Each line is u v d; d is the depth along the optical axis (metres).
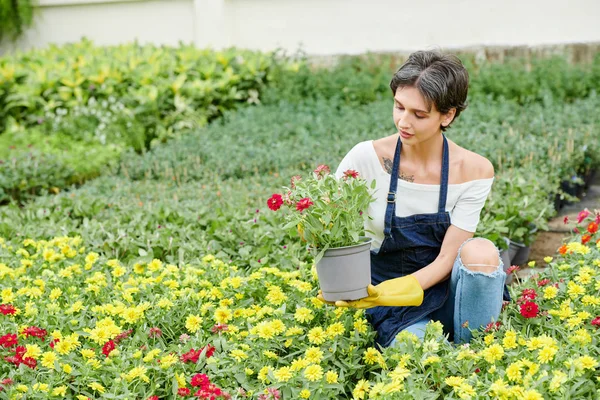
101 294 3.50
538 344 2.61
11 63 10.40
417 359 2.69
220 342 2.98
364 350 2.93
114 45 11.95
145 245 4.38
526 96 9.12
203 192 5.98
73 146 7.98
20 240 4.55
